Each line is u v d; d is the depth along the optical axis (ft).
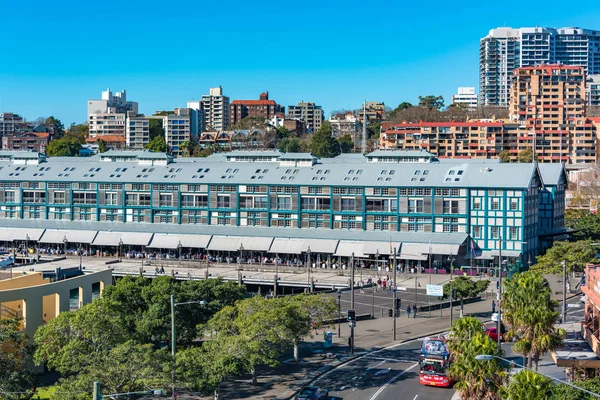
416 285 587.68
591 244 622.54
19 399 320.91
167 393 324.60
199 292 435.12
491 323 492.95
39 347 351.87
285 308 378.32
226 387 365.81
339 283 645.51
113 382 294.25
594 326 349.61
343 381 374.22
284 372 392.88
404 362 410.72
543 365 378.53
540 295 331.36
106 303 382.63
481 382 271.49
